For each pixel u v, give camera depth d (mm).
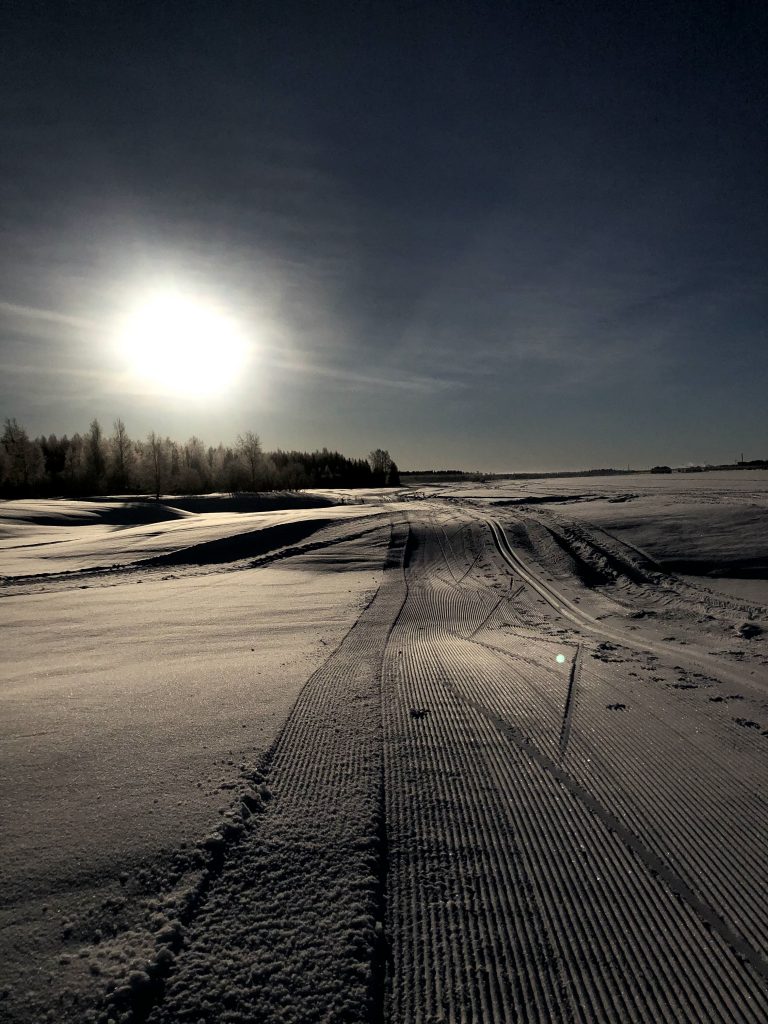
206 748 4281
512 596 13617
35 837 3049
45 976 2186
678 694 6020
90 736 4504
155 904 2592
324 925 2559
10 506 40812
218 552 21938
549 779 4078
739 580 14609
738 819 3611
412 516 28219
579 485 51156
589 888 2949
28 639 9359
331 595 13617
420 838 3330
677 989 2361
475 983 2367
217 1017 2076
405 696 5723
